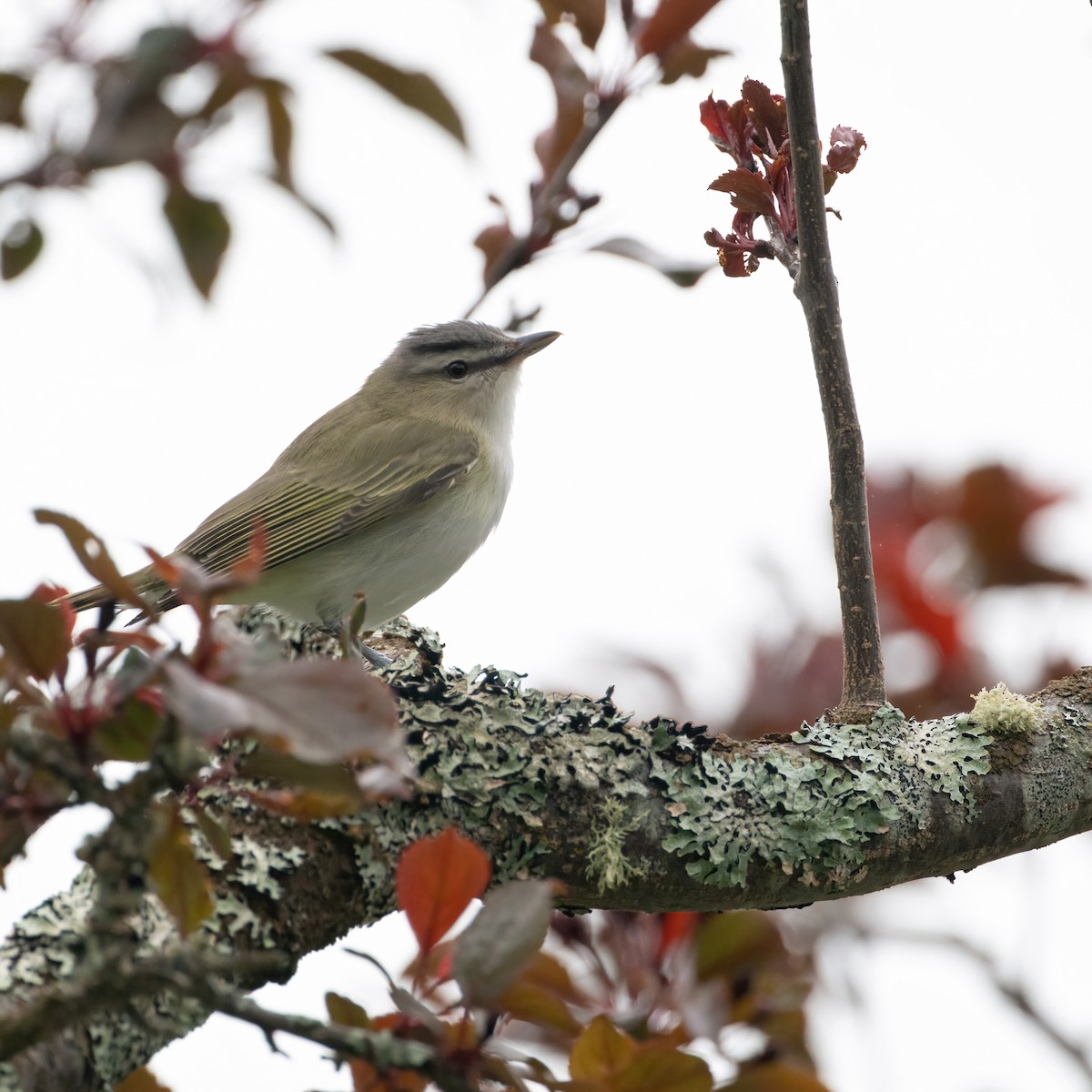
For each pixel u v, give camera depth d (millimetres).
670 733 7207
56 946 5223
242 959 4078
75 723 4121
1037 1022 9203
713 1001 6832
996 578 10383
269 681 3832
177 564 3918
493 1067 4359
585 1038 4949
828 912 9281
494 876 6797
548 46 9641
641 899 7004
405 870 4785
